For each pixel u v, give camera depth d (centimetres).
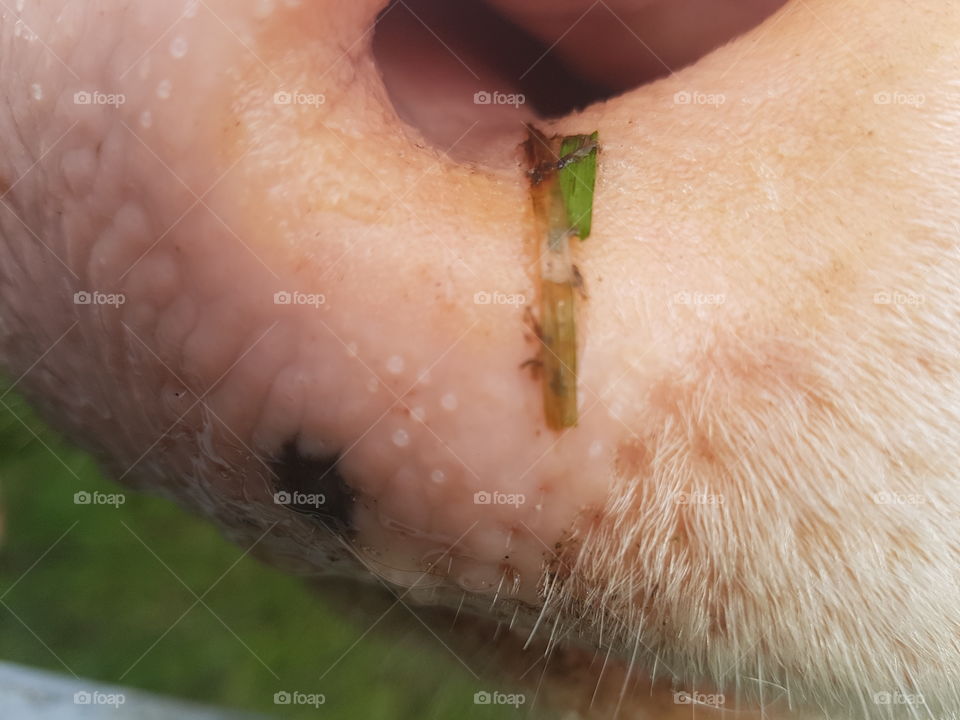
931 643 12
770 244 11
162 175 11
